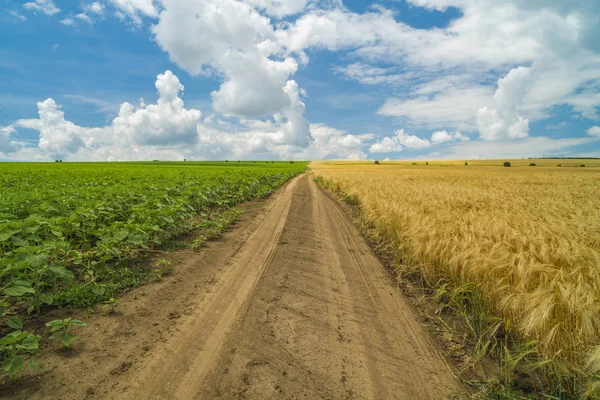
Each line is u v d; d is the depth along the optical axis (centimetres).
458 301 506
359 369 352
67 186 1650
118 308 466
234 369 341
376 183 2198
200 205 1350
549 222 743
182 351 370
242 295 527
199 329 419
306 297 530
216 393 305
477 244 550
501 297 434
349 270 673
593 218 786
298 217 1244
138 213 851
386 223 892
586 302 355
